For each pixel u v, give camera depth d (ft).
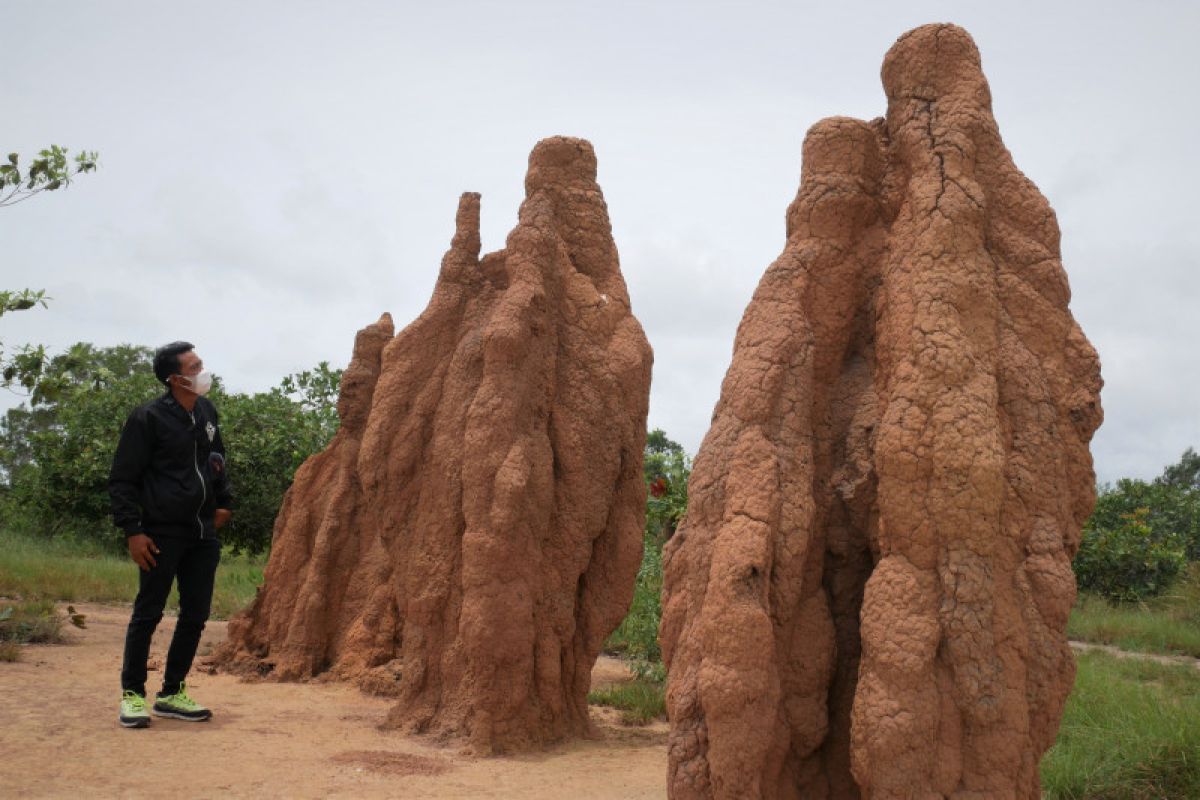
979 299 15.97
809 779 15.79
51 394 37.76
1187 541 86.12
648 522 55.26
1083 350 16.31
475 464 25.16
